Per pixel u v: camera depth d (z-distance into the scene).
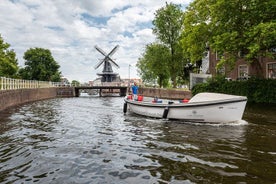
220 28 19.20
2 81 19.83
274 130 8.91
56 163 5.37
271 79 17.91
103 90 77.38
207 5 20.81
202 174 4.62
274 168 4.89
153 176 4.57
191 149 6.39
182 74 48.50
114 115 14.64
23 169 5.00
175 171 4.81
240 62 27.95
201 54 23.48
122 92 57.59
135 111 14.78
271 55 16.88
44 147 6.75
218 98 10.22
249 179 4.34
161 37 41.53
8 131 9.17
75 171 4.88
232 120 9.98
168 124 10.69
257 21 17.06
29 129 9.65
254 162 5.27
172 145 6.84
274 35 14.32
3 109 17.95
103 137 8.10
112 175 4.66
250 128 9.31
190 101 11.03
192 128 9.52
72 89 51.53
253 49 14.91
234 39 17.36
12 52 41.22
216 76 24.05
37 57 60.62
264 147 6.52
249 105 17.16
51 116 14.08
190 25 23.75
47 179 4.48
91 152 6.24
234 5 17.20
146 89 46.47
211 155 5.82
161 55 40.81
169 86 61.94
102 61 70.62
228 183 4.18
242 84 19.89
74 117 13.66
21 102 24.61
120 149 6.51
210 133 8.45
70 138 7.97
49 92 39.44
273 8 15.80
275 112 13.79
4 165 5.24
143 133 8.71
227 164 5.16
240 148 6.43
